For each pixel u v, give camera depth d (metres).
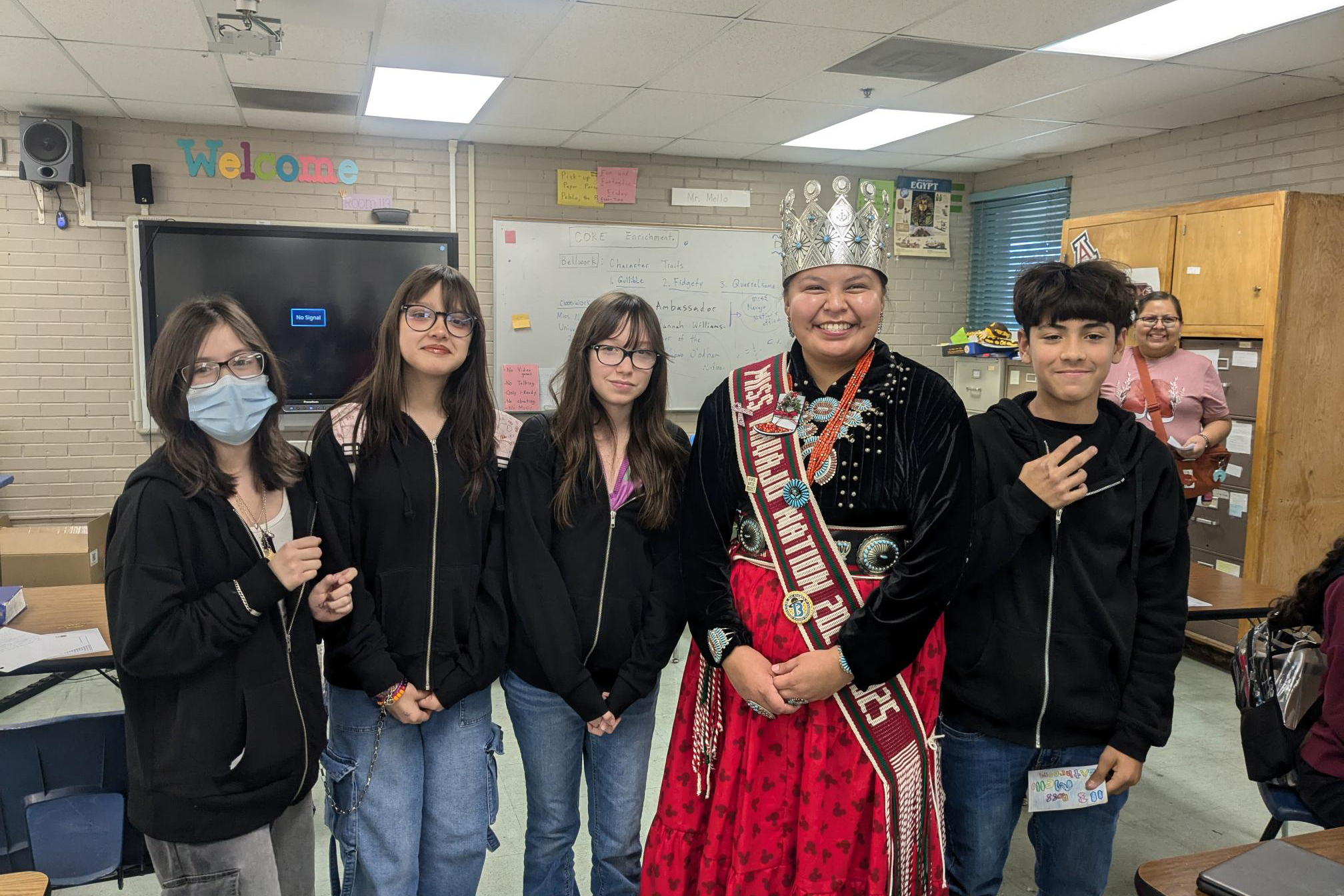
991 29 3.29
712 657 1.35
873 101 4.30
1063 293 1.47
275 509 1.46
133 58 3.62
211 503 1.34
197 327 1.33
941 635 1.38
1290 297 3.72
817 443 1.30
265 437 1.43
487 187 5.32
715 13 3.13
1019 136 5.11
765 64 3.73
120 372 4.79
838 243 1.25
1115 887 2.30
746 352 5.94
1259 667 1.94
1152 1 3.01
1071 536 1.48
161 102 4.31
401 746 1.62
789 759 1.32
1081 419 1.54
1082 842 1.54
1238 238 3.85
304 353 4.96
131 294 4.71
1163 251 4.18
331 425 1.61
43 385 4.69
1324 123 4.18
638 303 1.66
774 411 1.34
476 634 1.63
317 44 3.45
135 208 4.71
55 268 4.63
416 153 5.16
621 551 1.68
